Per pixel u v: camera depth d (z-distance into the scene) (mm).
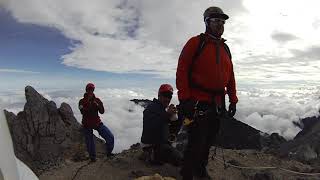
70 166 2779
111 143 3266
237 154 2922
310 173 2600
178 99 1957
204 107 1969
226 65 2000
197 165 2111
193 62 1952
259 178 2445
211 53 1951
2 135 467
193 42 1952
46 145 7926
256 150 3176
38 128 8297
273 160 2854
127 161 2688
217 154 2891
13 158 479
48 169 2900
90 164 2723
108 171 2518
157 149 2551
